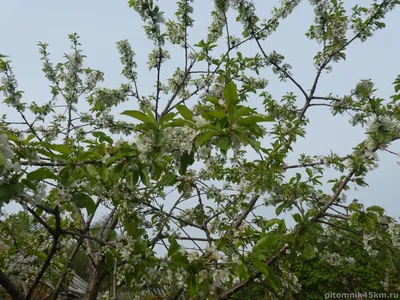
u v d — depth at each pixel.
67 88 7.13
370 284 10.92
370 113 5.48
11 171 1.92
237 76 6.14
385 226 4.41
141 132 2.39
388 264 6.84
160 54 5.62
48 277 4.61
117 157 2.17
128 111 2.11
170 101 5.63
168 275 2.47
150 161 2.28
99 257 4.25
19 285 4.77
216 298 3.34
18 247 4.73
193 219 5.27
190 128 2.18
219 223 5.00
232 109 1.94
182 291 3.69
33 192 2.09
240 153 5.72
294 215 3.60
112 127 6.34
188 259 2.33
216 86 5.78
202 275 2.28
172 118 2.20
